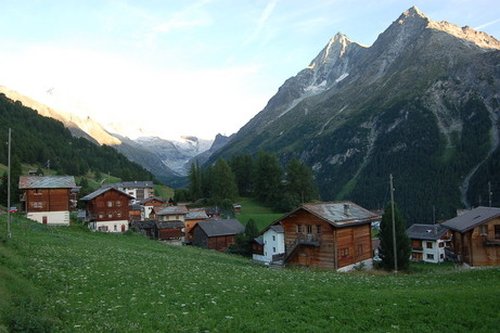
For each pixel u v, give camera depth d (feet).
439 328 64.18
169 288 83.15
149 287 83.30
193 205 542.57
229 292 81.41
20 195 330.34
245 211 500.74
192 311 67.31
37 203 276.21
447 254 344.08
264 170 526.98
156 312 65.41
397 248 192.85
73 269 96.89
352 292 82.94
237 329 59.47
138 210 502.79
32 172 560.61
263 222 435.94
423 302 75.46
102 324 58.29
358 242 189.98
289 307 71.10
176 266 122.21
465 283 105.09
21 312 56.03
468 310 71.10
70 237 184.44
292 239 194.18
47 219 277.23
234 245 330.34
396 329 63.00
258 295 79.36
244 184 589.73
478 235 209.46
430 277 125.29
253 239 316.60
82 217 348.59
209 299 74.95
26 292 69.56
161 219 408.05
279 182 522.47
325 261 180.04
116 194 344.69
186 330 57.67
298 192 513.04
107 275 93.09
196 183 583.17
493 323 65.62
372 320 66.39
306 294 80.23
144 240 249.75
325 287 89.86
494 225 208.85
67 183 286.05
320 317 66.95
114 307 67.46
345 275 133.80
